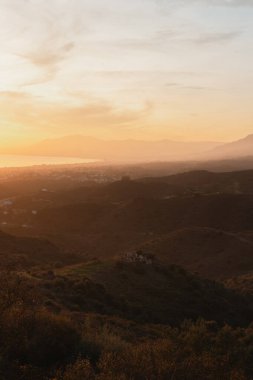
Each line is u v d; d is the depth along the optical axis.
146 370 7.50
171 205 115.94
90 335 10.96
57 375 7.57
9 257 48.72
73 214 121.44
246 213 106.12
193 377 7.66
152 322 25.75
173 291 33.75
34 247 65.25
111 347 10.37
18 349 8.70
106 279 32.56
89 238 102.06
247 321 34.56
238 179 179.75
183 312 30.09
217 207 110.56
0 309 9.61
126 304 27.31
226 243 75.06
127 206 119.00
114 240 98.75
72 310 20.95
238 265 65.56
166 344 8.57
